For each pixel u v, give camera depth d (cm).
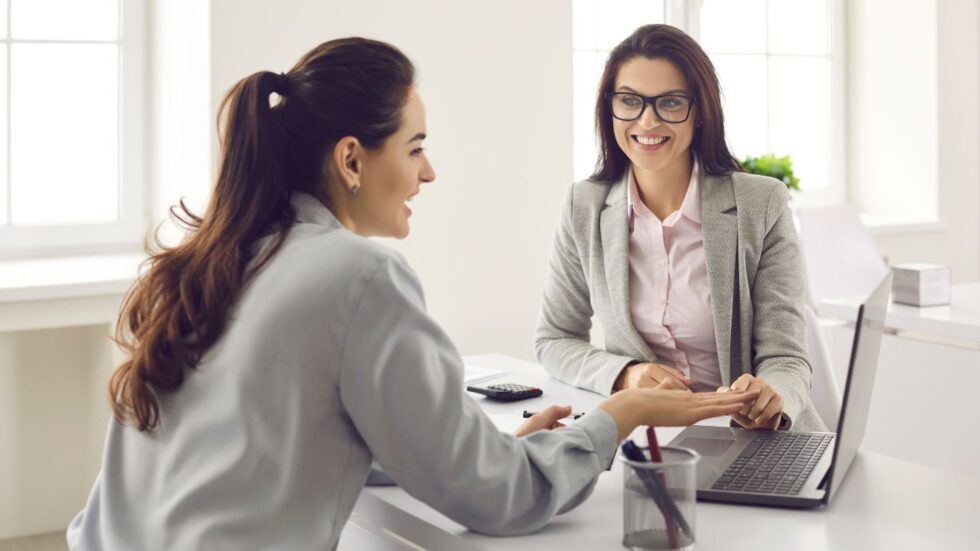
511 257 341
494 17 331
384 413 123
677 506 122
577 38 400
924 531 129
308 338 123
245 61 291
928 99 483
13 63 316
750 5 465
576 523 135
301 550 121
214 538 120
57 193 325
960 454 294
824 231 358
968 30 487
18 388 309
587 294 220
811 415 197
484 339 338
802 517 135
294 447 122
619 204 208
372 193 140
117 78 330
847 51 504
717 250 199
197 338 127
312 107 135
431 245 327
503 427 179
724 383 200
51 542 310
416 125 141
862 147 505
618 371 197
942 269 306
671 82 196
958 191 493
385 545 157
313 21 300
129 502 131
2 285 272
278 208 135
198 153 294
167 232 317
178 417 129
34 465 314
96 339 308
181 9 303
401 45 315
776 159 418
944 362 295
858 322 132
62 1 321
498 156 336
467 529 134
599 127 211
